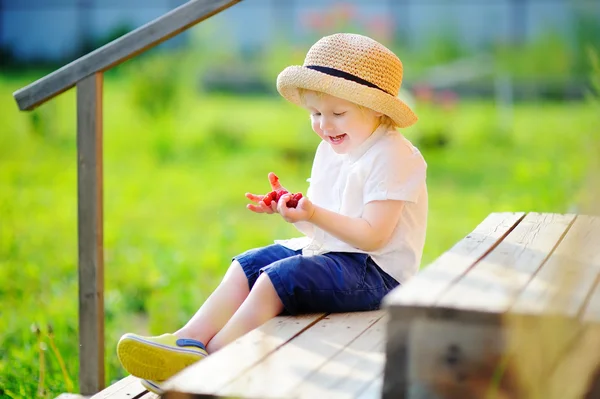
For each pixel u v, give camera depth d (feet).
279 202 10.29
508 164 39.96
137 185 37.65
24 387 15.01
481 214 30.60
